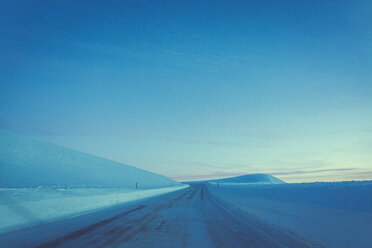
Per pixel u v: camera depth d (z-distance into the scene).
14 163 45.50
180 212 14.31
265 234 8.09
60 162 59.00
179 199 26.36
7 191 15.48
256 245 6.59
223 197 27.11
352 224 5.29
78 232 7.71
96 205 16.89
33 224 8.97
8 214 9.03
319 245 6.45
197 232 8.28
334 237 5.85
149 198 27.67
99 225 9.17
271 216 10.31
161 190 45.72
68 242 6.37
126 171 84.38
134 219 11.04
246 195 15.84
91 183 50.00
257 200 12.96
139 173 93.56
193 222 10.57
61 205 12.88
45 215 10.83
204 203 21.48
